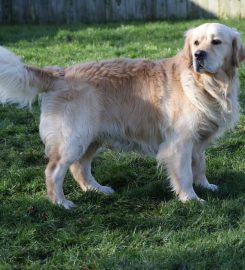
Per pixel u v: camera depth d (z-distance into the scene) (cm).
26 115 768
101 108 533
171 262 427
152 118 538
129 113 539
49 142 535
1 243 470
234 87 546
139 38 1257
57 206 525
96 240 471
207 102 527
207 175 599
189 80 521
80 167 572
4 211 521
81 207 527
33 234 480
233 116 550
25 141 694
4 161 640
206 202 529
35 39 1279
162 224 495
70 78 532
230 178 588
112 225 500
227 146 663
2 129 721
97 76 535
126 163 626
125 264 430
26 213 516
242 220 488
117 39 1259
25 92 528
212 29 523
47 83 531
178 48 1118
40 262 446
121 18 1636
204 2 1614
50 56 1080
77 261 442
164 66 542
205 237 464
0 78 512
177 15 1633
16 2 1614
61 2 1616
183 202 530
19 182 587
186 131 528
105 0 1617
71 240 471
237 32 540
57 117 528
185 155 533
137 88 536
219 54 521
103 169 620
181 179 535
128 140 553
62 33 1326
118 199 543
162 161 542
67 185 588
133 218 507
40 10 1622
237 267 417
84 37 1280
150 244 463
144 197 550
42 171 609
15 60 514
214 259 429
